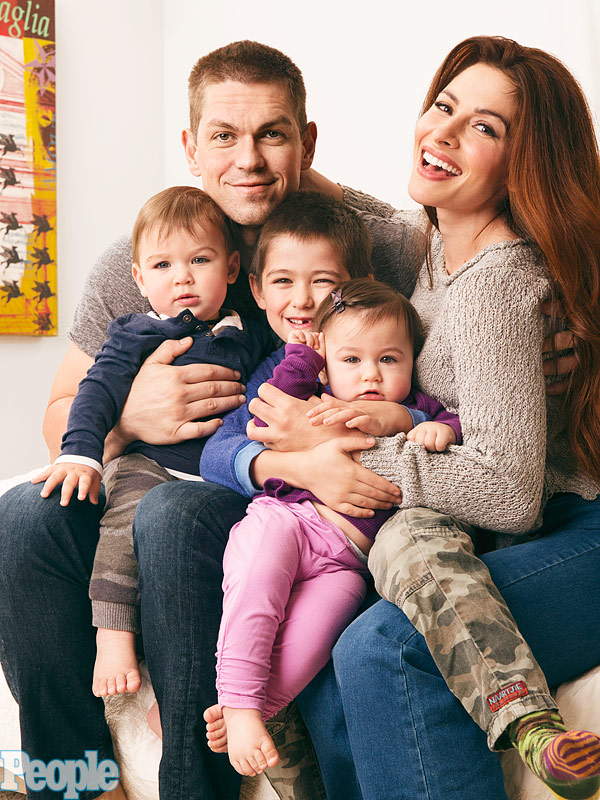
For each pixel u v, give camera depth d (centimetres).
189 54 335
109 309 158
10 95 309
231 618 108
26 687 123
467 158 124
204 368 139
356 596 116
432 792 97
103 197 336
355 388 129
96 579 122
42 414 321
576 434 123
